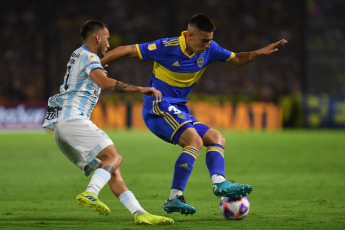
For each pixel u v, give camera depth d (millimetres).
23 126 75312
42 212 22359
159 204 24812
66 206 24188
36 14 96438
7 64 91125
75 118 18688
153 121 20750
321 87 96375
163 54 20547
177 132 20125
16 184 32219
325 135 70875
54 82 90562
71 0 97438
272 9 101438
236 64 22422
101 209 17438
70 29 95062
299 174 36812
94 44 19422
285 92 93188
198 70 21156
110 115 77562
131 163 43125
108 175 18109
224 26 99375
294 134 72875
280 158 46438
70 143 18641
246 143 60000
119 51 20219
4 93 87375
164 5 99438
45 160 44938
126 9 98938
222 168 19844
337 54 97500
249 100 82250
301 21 81562
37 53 93062
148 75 90812
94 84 19141
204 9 99375
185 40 20562
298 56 97562
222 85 91688
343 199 26344
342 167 40656
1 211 22656
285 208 23391
